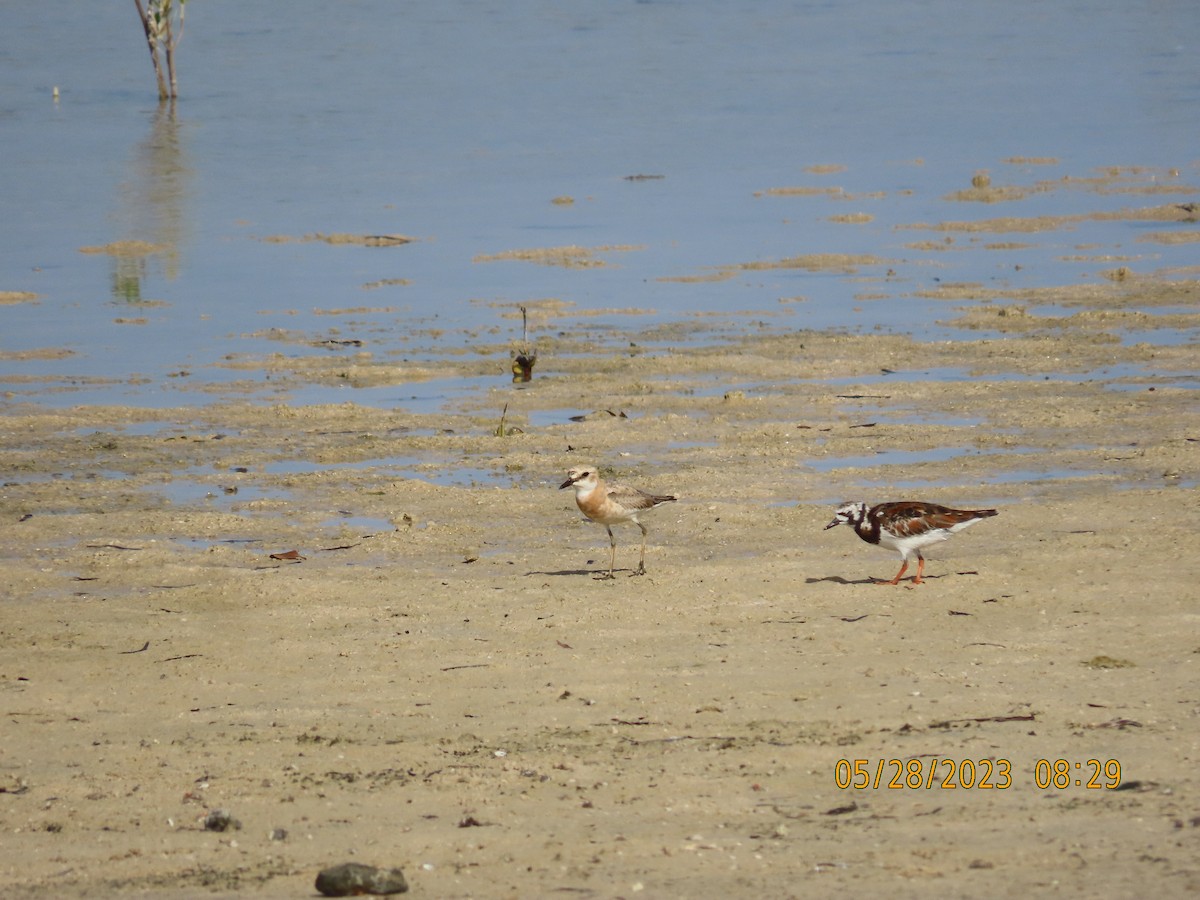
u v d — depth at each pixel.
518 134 67.62
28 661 13.86
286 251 42.56
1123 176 53.78
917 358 28.73
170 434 24.12
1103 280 35.81
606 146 64.50
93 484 21.17
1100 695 12.09
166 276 38.78
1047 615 14.44
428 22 110.62
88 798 10.42
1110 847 8.74
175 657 13.96
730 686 12.66
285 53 95.88
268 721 12.16
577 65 90.44
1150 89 78.88
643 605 15.11
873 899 8.05
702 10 117.38
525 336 28.33
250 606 15.54
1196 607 14.51
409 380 27.86
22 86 83.62
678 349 29.83
